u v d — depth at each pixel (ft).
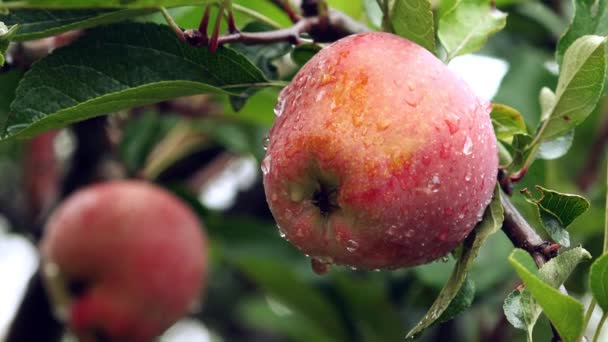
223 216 3.57
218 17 2.25
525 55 3.20
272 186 2.21
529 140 2.27
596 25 2.39
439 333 3.34
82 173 3.46
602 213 2.95
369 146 2.14
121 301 3.08
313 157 2.16
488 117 2.23
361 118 2.15
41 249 3.23
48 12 2.28
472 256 2.19
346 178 2.15
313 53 2.36
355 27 2.38
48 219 3.52
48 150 3.57
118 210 3.12
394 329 3.31
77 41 2.32
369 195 2.15
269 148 2.22
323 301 3.40
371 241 2.18
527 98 3.10
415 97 2.16
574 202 2.20
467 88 2.20
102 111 2.24
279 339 4.12
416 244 2.19
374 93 2.15
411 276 3.30
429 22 2.22
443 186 2.15
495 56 3.21
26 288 3.31
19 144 3.87
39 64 2.30
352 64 2.18
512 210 2.24
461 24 2.35
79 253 3.09
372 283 3.31
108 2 2.16
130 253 3.09
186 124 3.49
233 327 4.09
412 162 2.14
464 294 2.25
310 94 2.18
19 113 2.29
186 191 3.40
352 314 3.39
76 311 3.09
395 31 2.25
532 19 3.26
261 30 2.51
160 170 3.56
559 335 2.08
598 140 3.37
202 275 3.30
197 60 2.33
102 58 2.32
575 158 3.43
